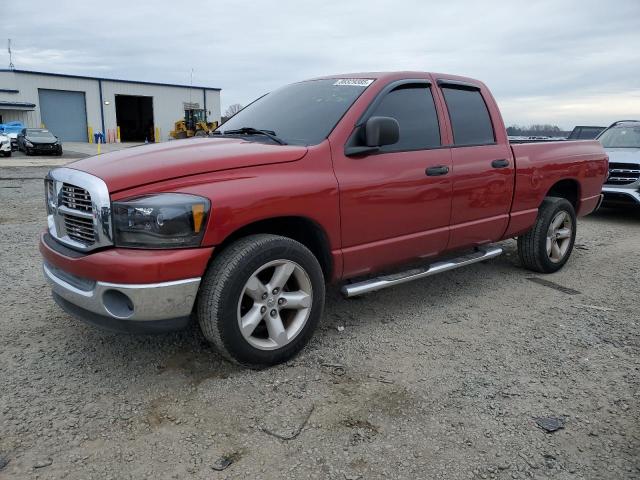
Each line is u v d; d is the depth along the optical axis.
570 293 5.11
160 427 2.80
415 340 3.94
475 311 4.57
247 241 3.22
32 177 15.85
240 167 3.23
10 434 2.71
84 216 3.04
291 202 3.33
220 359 3.55
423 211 4.18
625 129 10.25
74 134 46.38
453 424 2.87
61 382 3.23
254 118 4.39
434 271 4.42
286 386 3.23
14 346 3.70
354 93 4.02
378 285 3.98
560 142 5.69
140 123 52.22
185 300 3.00
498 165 4.77
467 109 4.73
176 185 3.01
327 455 2.60
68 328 4.01
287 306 3.45
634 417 2.98
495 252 5.07
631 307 4.73
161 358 3.55
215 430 2.78
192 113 43.88
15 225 7.87
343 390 3.20
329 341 3.89
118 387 3.19
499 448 2.68
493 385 3.29
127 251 2.91
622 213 10.34
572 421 2.92
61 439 2.68
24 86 42.91
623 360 3.67
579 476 2.49
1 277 5.20
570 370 3.51
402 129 4.12
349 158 3.71
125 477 2.43
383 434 2.77
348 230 3.71
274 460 2.56
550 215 5.48
